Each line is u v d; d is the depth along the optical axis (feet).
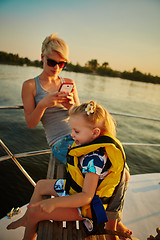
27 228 3.56
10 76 117.19
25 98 5.74
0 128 32.58
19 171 19.60
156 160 28.53
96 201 3.22
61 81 6.31
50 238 3.14
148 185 7.60
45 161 22.75
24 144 27.78
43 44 5.70
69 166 3.67
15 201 15.07
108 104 79.46
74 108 3.83
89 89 126.31
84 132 3.64
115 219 4.19
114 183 3.47
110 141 3.44
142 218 5.90
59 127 5.80
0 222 5.46
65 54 5.57
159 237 4.25
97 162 3.30
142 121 56.85
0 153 24.08
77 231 3.40
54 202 3.01
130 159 27.71
